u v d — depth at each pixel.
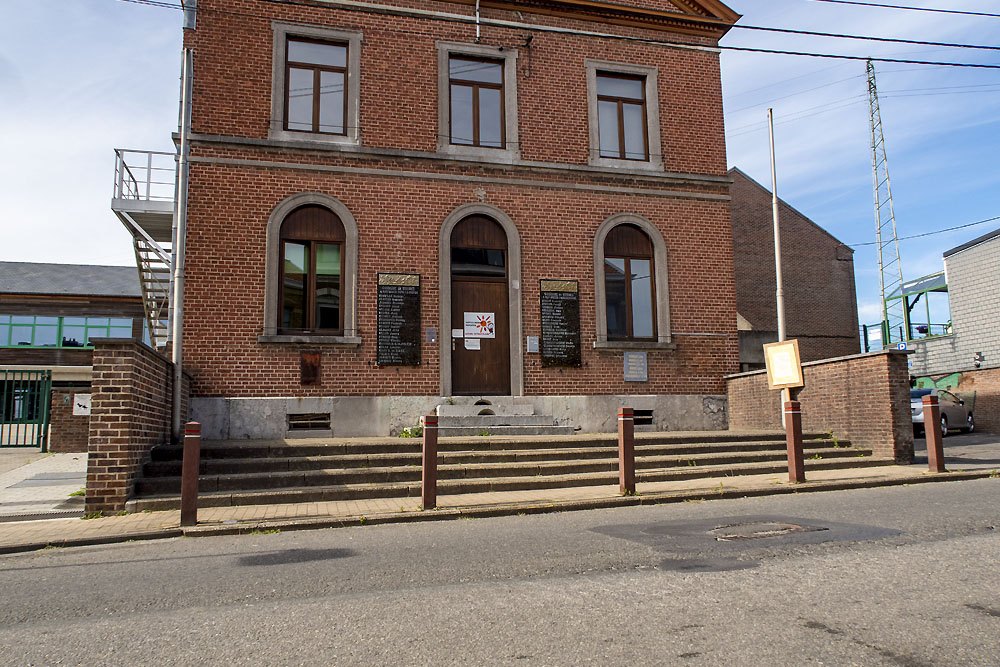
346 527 8.02
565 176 15.18
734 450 12.59
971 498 8.75
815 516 7.66
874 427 12.86
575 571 5.48
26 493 10.32
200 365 12.88
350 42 14.41
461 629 4.16
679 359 15.37
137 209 13.55
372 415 13.51
